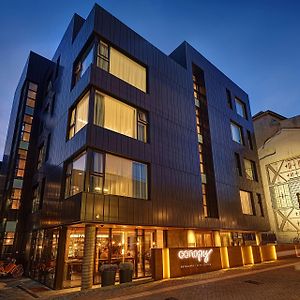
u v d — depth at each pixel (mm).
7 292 11078
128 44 15328
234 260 15406
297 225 24859
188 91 18922
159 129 15375
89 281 10406
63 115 15227
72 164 12922
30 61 23797
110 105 13352
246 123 25453
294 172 26172
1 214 20859
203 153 19719
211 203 18203
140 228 13914
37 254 15195
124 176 12672
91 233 11102
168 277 11648
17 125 22812
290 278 11141
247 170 23344
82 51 14891
